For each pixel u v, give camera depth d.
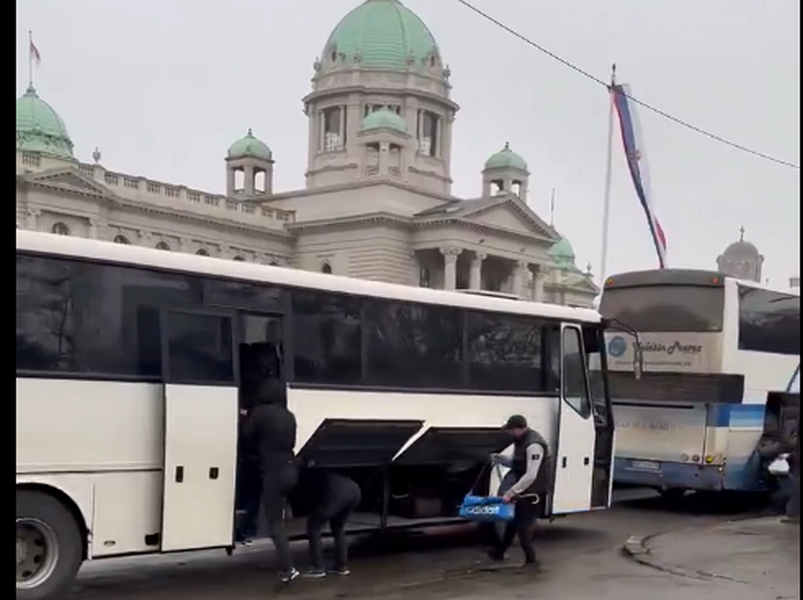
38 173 64.06
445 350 11.18
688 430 15.91
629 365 16.66
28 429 7.76
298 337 9.75
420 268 84.00
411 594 9.09
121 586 9.34
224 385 8.95
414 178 87.19
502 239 85.44
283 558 9.27
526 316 12.20
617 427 16.64
